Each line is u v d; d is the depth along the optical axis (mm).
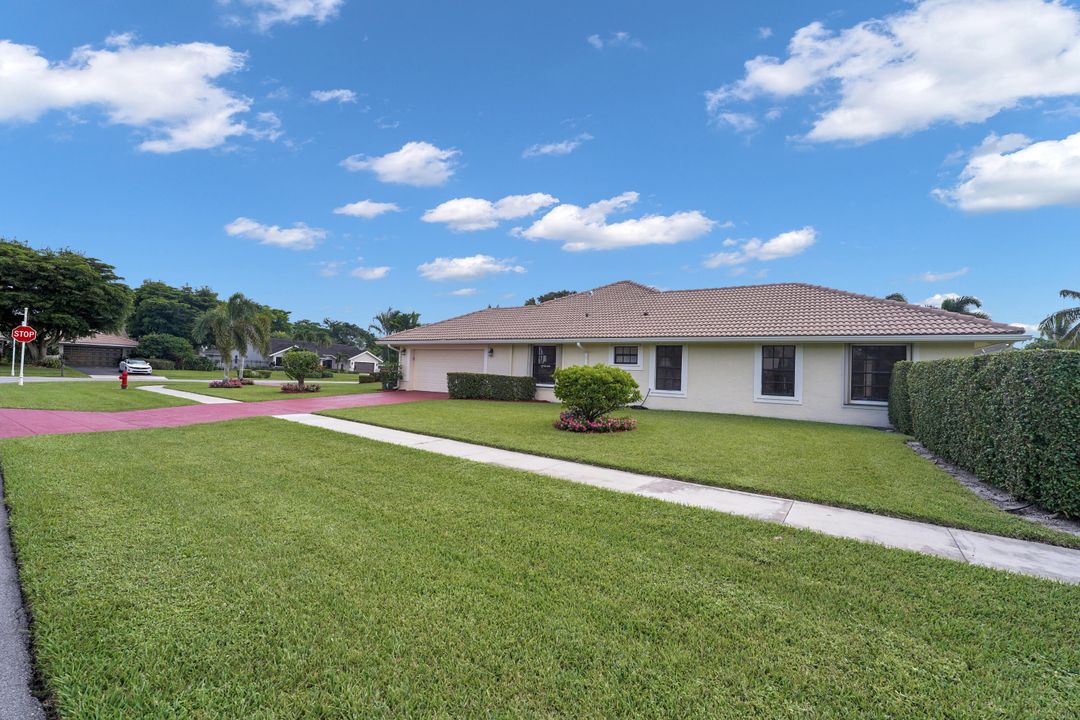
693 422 12664
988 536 4676
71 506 5023
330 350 73688
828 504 5621
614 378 10805
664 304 19172
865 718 2215
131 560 3756
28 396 16922
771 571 3777
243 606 3094
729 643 2795
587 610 3139
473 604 3184
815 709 2264
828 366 13703
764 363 14672
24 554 3824
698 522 4891
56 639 2693
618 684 2424
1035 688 2447
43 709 2219
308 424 11414
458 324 23578
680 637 2852
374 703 2260
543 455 8211
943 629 2975
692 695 2346
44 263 39375
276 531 4453
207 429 10539
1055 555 4219
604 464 7508
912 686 2439
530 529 4645
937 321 12859
